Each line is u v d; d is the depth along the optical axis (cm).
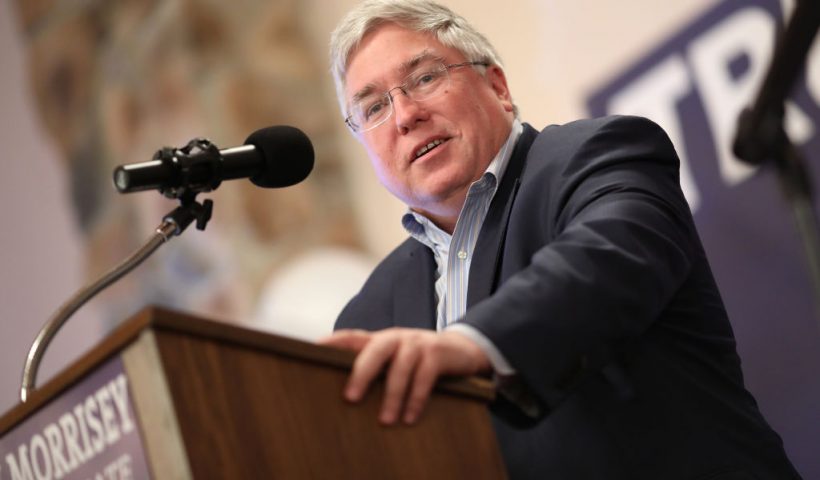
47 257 1594
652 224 484
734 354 562
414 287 630
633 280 447
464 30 681
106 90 1552
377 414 387
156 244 505
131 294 1505
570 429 521
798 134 920
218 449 346
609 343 434
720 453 505
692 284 549
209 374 352
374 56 668
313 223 1377
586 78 1095
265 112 1430
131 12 1530
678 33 1024
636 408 513
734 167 978
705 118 999
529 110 1141
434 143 645
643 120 560
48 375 1572
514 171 607
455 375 409
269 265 1393
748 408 539
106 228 1541
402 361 390
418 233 657
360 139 682
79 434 379
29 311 1596
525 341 417
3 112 1645
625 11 1061
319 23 1408
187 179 500
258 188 1402
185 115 1484
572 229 470
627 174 523
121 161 1540
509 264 558
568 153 560
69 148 1585
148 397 349
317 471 364
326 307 1345
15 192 1622
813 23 632
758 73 969
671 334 537
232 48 1457
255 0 1443
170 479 344
